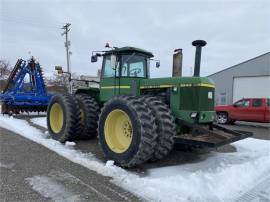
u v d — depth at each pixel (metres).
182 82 5.47
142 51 6.48
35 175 4.50
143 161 4.80
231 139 4.99
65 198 3.70
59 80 27.38
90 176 4.52
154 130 4.78
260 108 13.59
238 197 3.95
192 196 3.81
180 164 5.37
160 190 3.97
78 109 7.02
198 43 5.64
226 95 22.67
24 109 12.58
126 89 6.27
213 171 4.91
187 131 5.45
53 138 7.23
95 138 7.57
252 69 21.27
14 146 6.32
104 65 6.82
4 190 3.88
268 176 4.91
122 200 3.68
